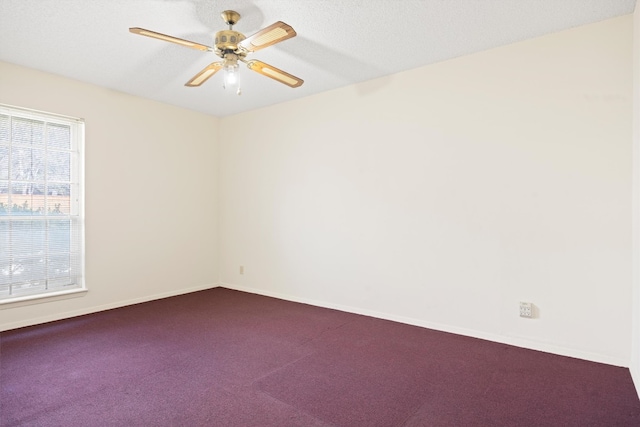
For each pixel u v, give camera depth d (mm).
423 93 3361
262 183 4676
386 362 2598
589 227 2621
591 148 2615
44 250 3535
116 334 3160
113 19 2539
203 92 4066
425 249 3363
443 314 3268
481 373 2424
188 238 4785
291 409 1985
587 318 2633
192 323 3484
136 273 4223
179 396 2113
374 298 3707
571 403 2047
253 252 4789
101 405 2010
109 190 3959
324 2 2326
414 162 3422
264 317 3688
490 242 3023
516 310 2908
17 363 2547
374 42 2889
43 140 3521
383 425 1846
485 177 3045
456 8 2406
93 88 3809
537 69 2811
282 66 3359
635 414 1935
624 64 2506
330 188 4027
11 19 2529
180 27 2646
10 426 1810
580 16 2516
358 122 3793
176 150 4621
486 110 3037
